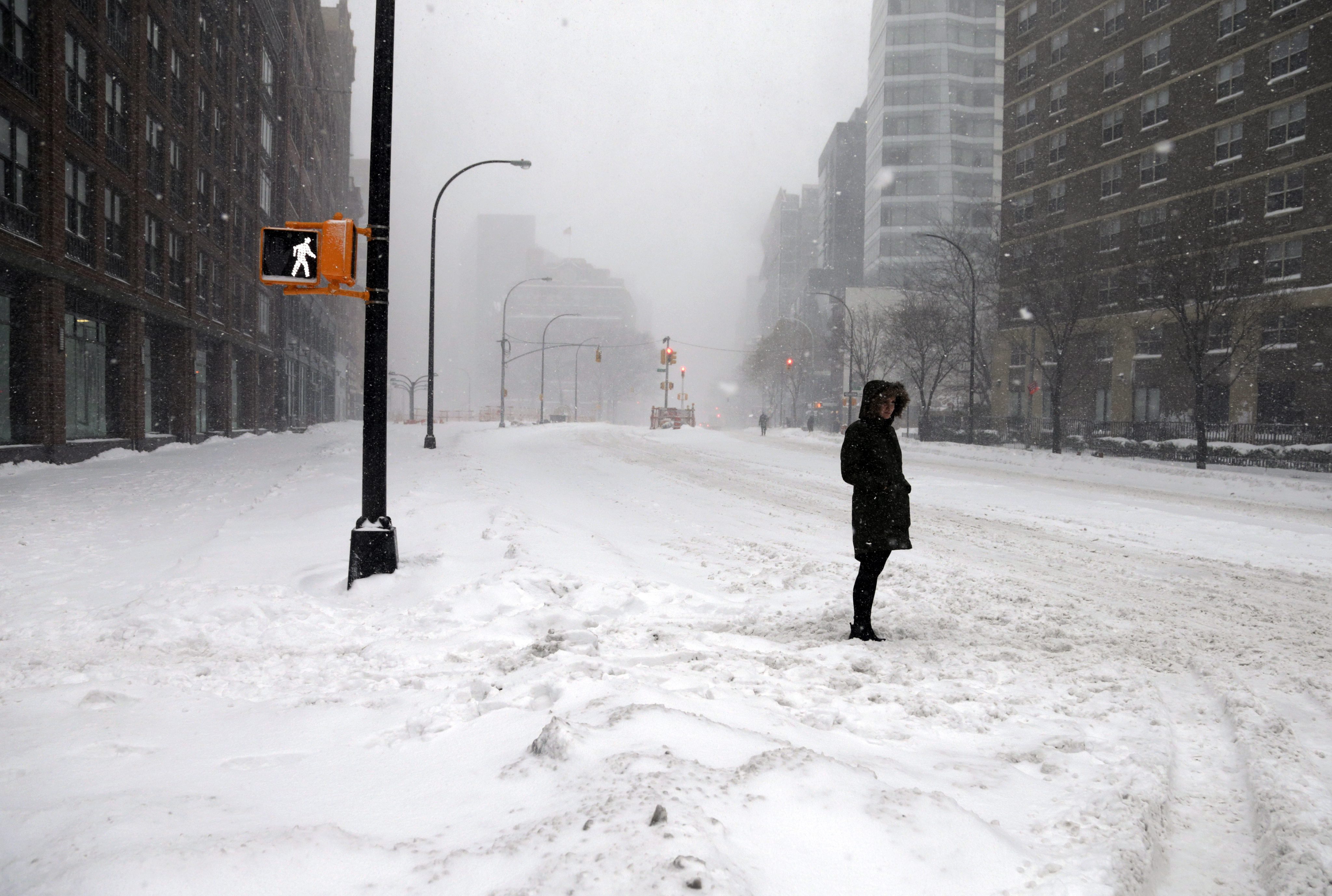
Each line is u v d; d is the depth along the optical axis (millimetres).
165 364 30578
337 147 73938
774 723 3225
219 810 2283
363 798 2465
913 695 3990
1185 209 39188
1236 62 38688
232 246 36281
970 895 1953
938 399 65125
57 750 2980
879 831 2143
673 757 2480
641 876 1734
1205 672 4617
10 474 18297
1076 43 47156
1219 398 39094
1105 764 3139
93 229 22984
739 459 27438
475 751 2855
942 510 14336
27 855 1986
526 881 1791
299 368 55156
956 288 52375
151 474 18688
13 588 6996
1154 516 13711
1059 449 35156
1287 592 7477
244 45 39000
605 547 9086
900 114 94000
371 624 5879
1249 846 2592
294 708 3678
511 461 23922
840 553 9609
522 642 5125
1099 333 45062
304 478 16016
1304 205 35594
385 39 7582
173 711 3623
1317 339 34812
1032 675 4508
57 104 20516
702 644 5066
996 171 93438
